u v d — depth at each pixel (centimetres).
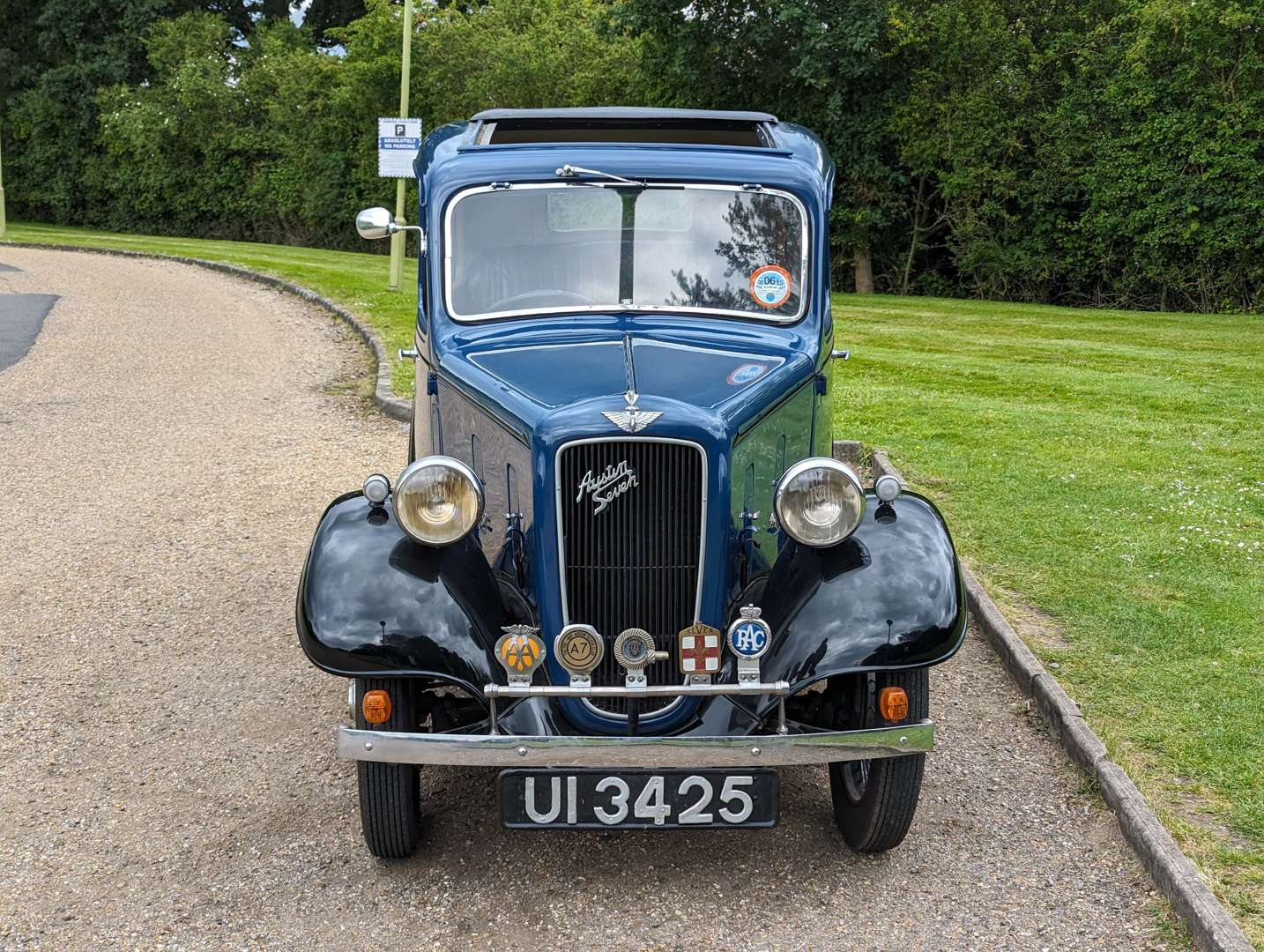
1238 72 2314
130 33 4159
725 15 2623
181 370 1237
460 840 404
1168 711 476
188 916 358
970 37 2519
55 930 350
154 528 730
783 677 358
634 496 367
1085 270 2561
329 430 997
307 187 3506
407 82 1717
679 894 373
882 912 362
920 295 2859
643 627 373
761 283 457
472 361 423
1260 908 348
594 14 2866
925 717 379
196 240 3222
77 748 460
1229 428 1020
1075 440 966
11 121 4350
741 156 469
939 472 852
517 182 456
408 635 353
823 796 440
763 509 411
